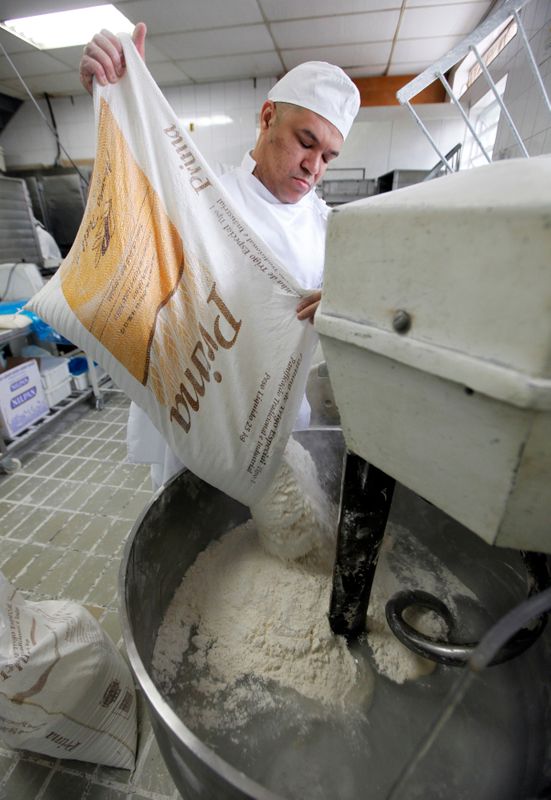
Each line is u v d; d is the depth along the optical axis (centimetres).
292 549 84
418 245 31
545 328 24
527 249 24
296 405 74
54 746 76
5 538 152
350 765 62
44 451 213
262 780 61
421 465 39
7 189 269
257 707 68
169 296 67
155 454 112
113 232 66
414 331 33
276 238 102
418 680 72
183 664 75
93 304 66
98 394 260
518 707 68
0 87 366
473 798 58
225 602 82
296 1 240
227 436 71
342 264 39
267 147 98
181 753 45
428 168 358
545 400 25
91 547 148
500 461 30
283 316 70
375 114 350
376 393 40
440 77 81
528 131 205
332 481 107
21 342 246
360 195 340
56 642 77
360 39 286
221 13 253
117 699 85
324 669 70
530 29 201
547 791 46
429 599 78
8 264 251
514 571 78
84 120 399
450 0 238
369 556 65
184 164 69
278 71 344
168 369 69
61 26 271
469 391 30
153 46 296
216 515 99
